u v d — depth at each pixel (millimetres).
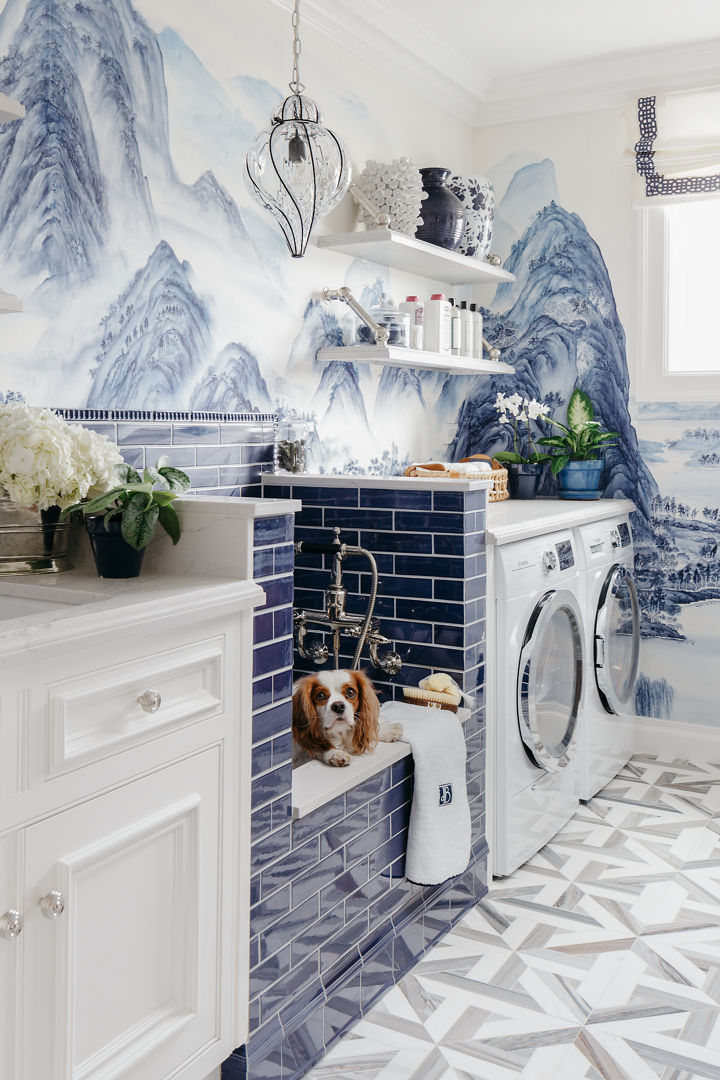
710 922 2416
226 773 1645
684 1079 1826
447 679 2400
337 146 1859
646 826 3029
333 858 1974
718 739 3652
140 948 1475
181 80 2354
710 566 3633
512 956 2271
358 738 2092
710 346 3715
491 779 2594
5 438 1666
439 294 3334
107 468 1742
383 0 2959
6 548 1752
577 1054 1904
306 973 1897
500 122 3859
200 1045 1604
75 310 2074
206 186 2449
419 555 2457
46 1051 1301
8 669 1209
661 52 3414
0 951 1225
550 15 3113
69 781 1317
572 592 2961
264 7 2639
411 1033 1983
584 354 3785
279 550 1792
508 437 3936
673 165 3516
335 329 3033
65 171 2035
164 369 2334
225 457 2541
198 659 1557
